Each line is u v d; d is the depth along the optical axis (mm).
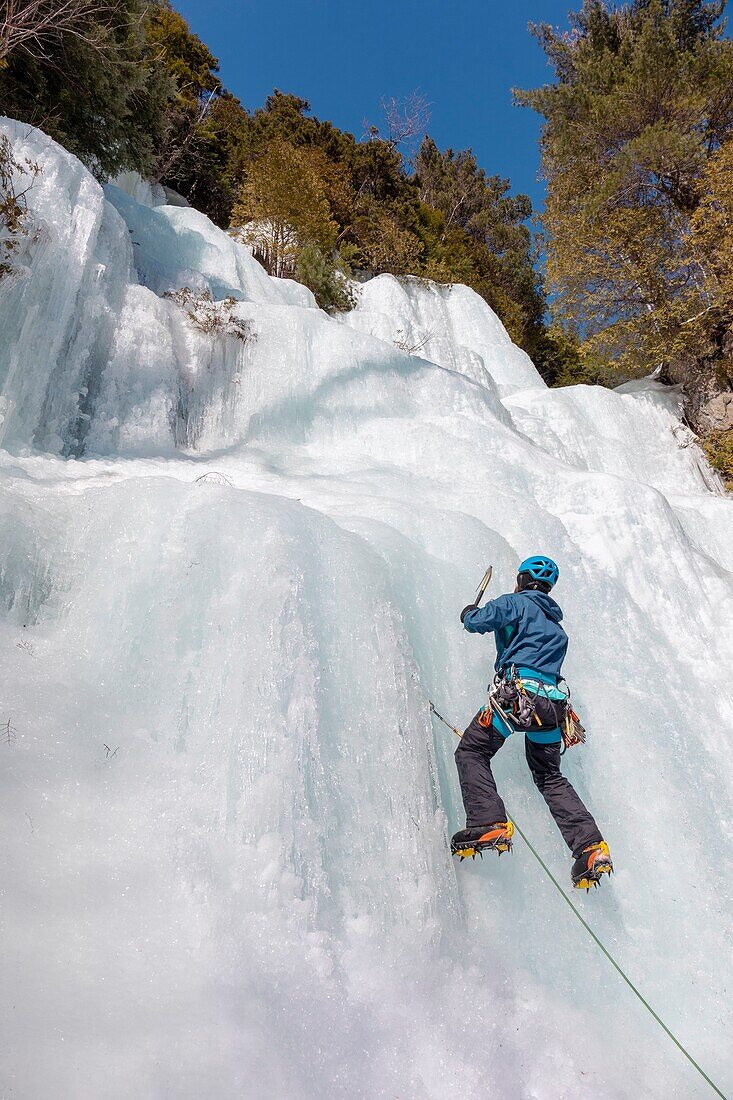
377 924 2836
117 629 3650
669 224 15266
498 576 4801
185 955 2447
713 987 3338
